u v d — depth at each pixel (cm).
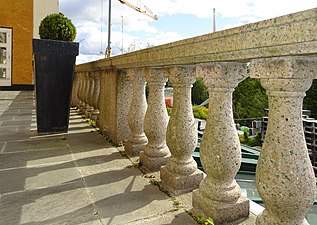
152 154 293
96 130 502
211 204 192
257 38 133
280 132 139
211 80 190
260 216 159
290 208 137
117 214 203
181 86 240
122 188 249
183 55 199
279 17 119
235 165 190
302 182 134
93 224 189
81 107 700
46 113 461
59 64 448
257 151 554
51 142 412
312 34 107
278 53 128
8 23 1412
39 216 199
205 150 194
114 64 367
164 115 295
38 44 424
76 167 303
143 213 205
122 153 356
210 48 168
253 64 151
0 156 340
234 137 191
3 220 192
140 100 344
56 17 446
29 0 1449
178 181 239
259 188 147
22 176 275
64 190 244
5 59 1429
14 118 625
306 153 138
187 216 202
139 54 278
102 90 466
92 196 233
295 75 132
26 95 1212
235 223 192
